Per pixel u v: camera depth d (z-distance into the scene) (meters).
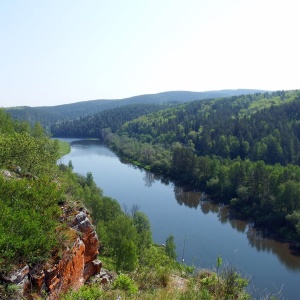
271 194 71.69
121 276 11.85
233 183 80.38
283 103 177.00
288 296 40.09
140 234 49.00
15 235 9.31
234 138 120.44
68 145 159.62
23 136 22.36
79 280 11.58
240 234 59.81
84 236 12.80
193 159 97.12
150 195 83.12
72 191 19.09
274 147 105.56
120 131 194.62
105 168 112.62
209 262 47.91
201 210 72.81
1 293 8.19
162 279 12.70
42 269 9.49
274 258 50.75
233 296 10.13
